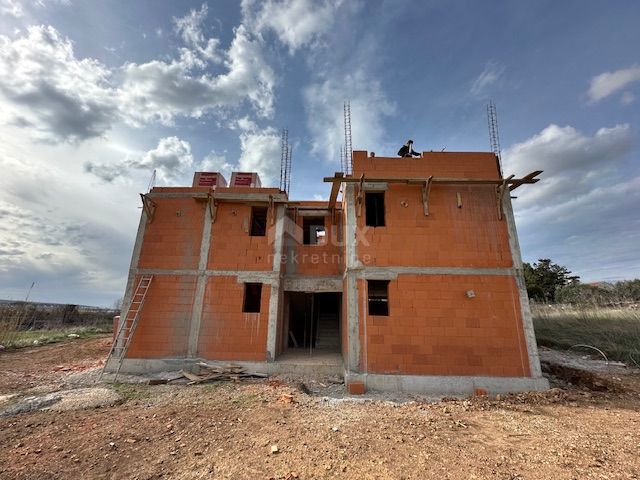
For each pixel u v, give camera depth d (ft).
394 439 17.67
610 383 29.14
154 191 38.45
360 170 35.09
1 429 19.01
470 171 34.88
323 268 41.60
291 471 14.29
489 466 14.55
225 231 37.47
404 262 32.42
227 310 35.09
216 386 28.66
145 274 35.76
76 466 14.87
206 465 14.89
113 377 31.09
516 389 28.86
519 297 31.24
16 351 43.24
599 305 58.34
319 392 28.86
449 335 30.48
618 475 13.55
